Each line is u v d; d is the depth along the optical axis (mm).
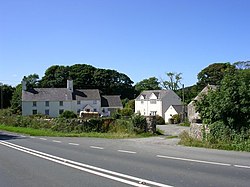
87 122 39406
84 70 115750
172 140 25734
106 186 8969
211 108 20375
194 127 23688
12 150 18781
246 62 63125
